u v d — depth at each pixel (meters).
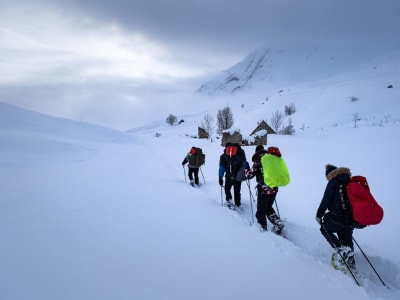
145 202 6.41
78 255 3.61
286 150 19.84
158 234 4.48
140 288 2.95
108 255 3.66
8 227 4.45
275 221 5.41
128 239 4.21
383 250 5.05
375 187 8.84
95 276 3.12
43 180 8.59
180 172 12.43
